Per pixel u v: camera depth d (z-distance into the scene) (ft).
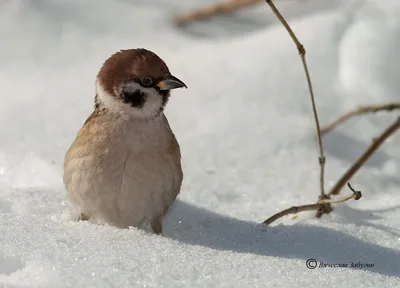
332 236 27.32
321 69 43.32
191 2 54.13
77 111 41.06
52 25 48.67
